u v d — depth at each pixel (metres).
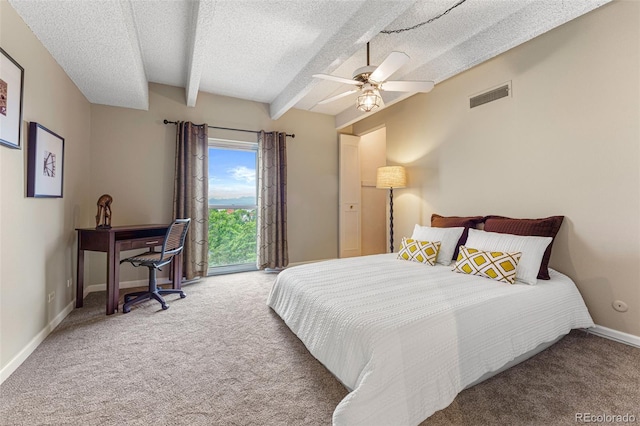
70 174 2.88
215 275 4.22
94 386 1.63
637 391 1.56
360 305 1.69
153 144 3.81
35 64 2.16
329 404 1.49
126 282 3.68
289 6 2.33
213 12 2.09
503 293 1.86
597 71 2.23
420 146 3.88
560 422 1.35
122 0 1.95
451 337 1.49
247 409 1.45
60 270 2.61
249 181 4.57
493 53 2.61
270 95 4.23
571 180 2.39
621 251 2.12
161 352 2.02
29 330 2.02
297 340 2.20
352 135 5.24
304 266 2.76
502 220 2.70
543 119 2.57
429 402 1.33
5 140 1.73
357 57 3.15
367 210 5.65
